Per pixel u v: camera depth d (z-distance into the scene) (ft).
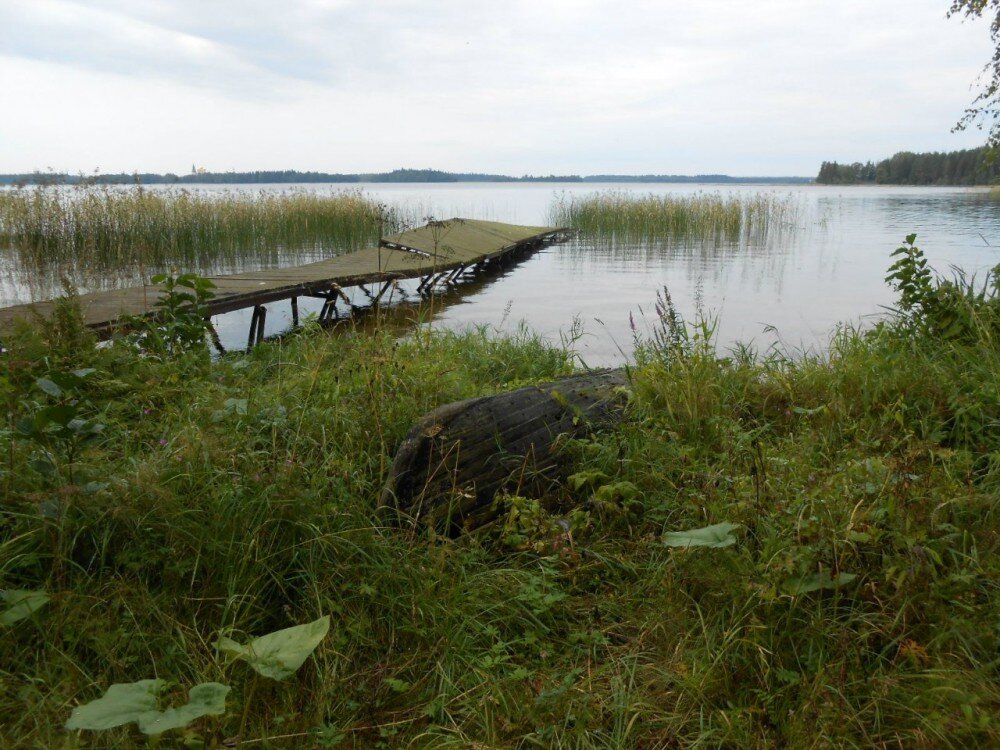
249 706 6.30
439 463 9.91
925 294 17.65
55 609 6.95
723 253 59.52
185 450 9.61
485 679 6.96
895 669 6.60
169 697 6.02
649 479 10.89
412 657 7.25
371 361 14.56
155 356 16.10
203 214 52.95
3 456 8.71
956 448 11.56
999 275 18.21
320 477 9.72
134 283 37.76
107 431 11.76
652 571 8.87
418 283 43.21
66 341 14.73
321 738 6.08
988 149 22.09
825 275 45.24
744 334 27.68
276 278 30.78
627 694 6.73
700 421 12.68
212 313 24.34
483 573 8.69
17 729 5.65
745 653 6.95
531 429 10.99
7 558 7.35
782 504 8.78
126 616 7.09
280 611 7.70
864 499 8.64
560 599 8.25
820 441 11.96
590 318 31.83
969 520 8.63
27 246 40.47
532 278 46.06
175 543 7.90
